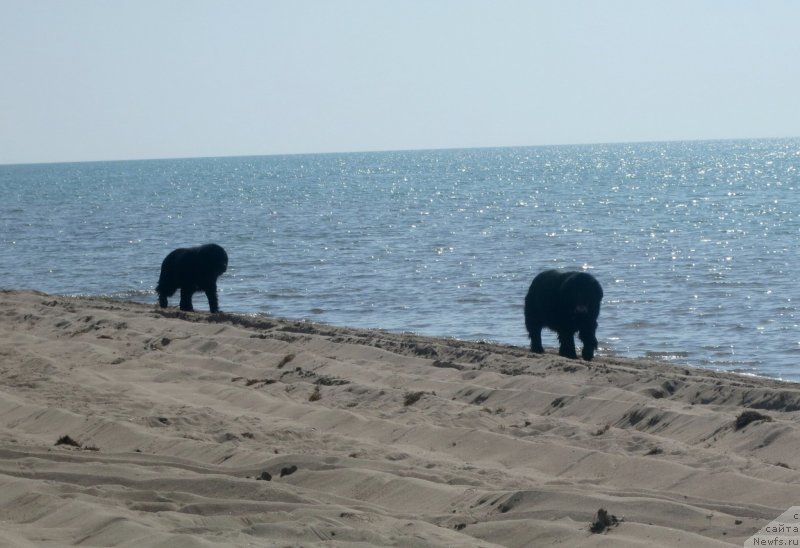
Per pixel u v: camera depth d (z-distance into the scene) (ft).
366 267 223.30
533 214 388.57
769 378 101.76
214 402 82.07
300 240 290.97
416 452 64.90
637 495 51.34
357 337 109.19
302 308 168.55
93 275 218.18
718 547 41.37
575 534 44.45
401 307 167.73
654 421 69.05
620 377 82.79
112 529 43.98
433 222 354.95
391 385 86.02
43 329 123.03
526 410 76.02
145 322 121.39
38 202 556.10
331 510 48.57
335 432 71.46
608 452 60.49
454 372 89.30
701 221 338.54
